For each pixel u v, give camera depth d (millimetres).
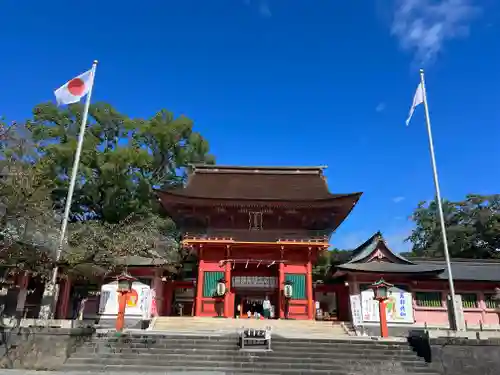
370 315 31109
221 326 31484
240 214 42375
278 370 19984
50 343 20516
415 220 71938
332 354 21797
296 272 39344
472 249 61562
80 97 28234
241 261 39281
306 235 40781
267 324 32531
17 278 34156
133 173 51094
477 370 21000
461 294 35688
